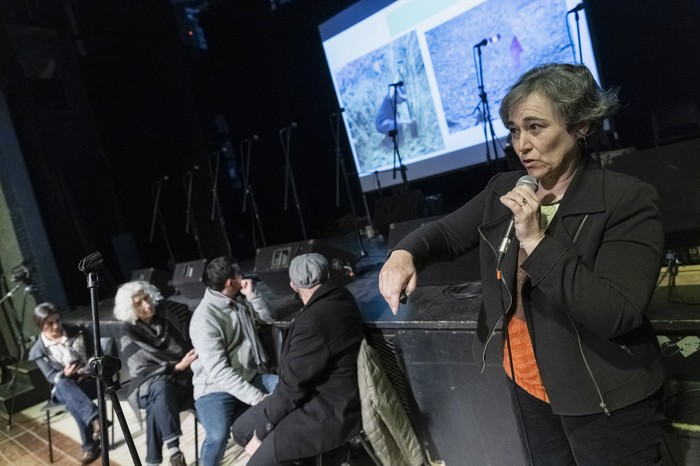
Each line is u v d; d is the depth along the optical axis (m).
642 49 4.08
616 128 4.19
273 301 2.78
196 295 3.51
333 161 6.59
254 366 2.39
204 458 2.12
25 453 3.22
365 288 2.54
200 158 5.82
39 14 5.00
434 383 1.83
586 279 0.80
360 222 6.05
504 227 1.04
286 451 1.80
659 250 0.83
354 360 1.86
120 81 5.58
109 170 5.45
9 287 4.74
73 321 3.94
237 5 6.34
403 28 4.55
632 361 0.91
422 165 4.82
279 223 6.93
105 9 5.45
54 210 4.94
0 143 4.65
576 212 0.89
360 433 1.91
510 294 1.00
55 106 5.11
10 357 4.61
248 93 6.68
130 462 2.68
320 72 6.24
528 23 3.83
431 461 1.98
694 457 1.37
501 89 4.11
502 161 4.27
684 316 1.32
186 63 6.03
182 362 2.49
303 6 6.01
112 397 1.22
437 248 1.14
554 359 0.95
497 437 1.72
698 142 1.52
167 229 5.88
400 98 4.79
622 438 0.94
